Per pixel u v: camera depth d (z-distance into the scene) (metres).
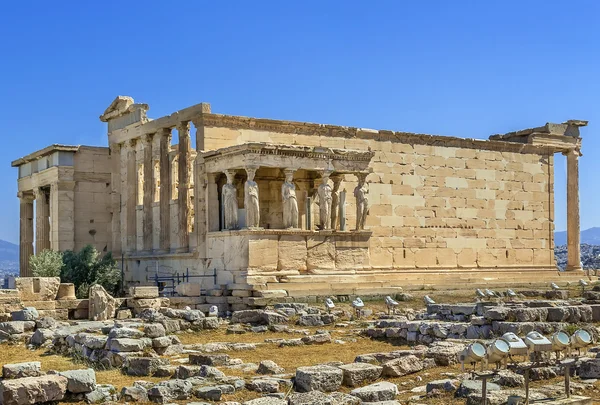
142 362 19.25
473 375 15.48
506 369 16.61
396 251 43.62
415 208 44.66
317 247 36.75
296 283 35.00
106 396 15.75
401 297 36.59
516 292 39.25
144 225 42.69
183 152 39.56
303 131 40.66
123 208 44.62
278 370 18.47
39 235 46.50
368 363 18.23
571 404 13.81
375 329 25.72
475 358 14.46
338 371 16.50
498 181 48.69
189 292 33.59
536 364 14.32
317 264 36.69
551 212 51.16
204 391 15.64
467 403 14.34
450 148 46.59
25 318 27.16
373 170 41.47
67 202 43.75
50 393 15.06
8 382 14.78
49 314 30.28
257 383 16.31
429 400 14.92
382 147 43.69
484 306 27.16
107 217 45.09
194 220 38.09
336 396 14.48
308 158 36.72
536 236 50.34
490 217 48.06
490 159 48.44
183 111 39.25
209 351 22.61
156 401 15.50
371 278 38.28
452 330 23.92
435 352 19.31
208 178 37.38
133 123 43.69
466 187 47.09
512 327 22.64
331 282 36.28
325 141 41.38
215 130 37.94
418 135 44.94
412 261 44.22
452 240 46.09
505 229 48.72
